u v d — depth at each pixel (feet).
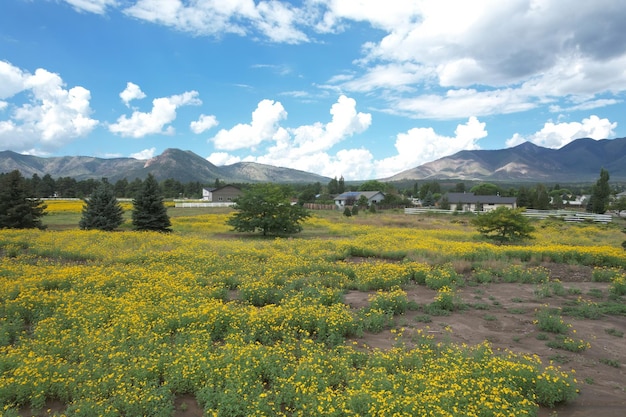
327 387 23.54
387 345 32.48
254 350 27.37
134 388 23.12
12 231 93.04
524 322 38.24
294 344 30.50
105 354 27.27
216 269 57.41
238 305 41.60
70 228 117.80
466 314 40.88
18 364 25.29
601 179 274.77
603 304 43.24
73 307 37.40
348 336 34.42
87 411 21.11
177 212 199.82
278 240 91.76
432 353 29.32
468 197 347.77
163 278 48.85
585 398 24.64
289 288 47.42
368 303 43.73
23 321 35.55
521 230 101.71
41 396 23.04
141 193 114.52
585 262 67.51
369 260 71.51
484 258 68.64
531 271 59.93
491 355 28.50
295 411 22.02
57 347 28.55
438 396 21.63
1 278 48.29
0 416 21.24
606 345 32.63
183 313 34.68
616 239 113.19
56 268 55.26
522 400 22.75
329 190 483.92
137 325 32.30
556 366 28.68
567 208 345.31
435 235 114.32
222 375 24.35
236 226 112.27
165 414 21.42
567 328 35.24
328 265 60.29
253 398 22.16
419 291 49.80
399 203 336.90
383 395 21.77
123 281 48.03
